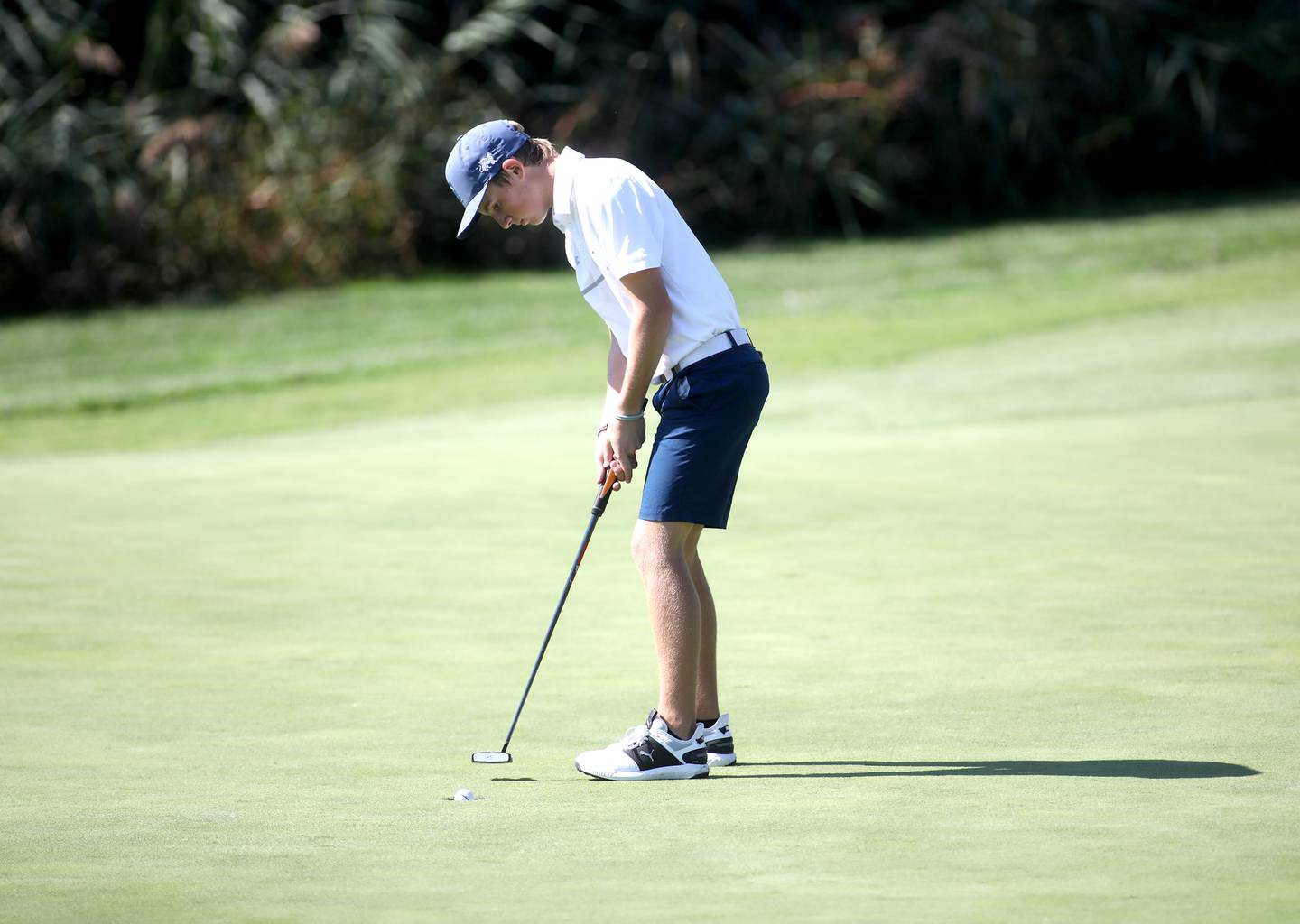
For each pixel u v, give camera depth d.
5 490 29.81
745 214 84.62
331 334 59.97
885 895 9.59
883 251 76.38
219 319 65.00
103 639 18.47
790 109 83.56
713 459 13.74
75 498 28.80
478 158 14.12
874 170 83.81
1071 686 15.49
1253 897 9.44
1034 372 43.66
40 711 15.39
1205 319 51.31
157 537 24.86
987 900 9.45
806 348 50.50
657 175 83.81
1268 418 34.25
